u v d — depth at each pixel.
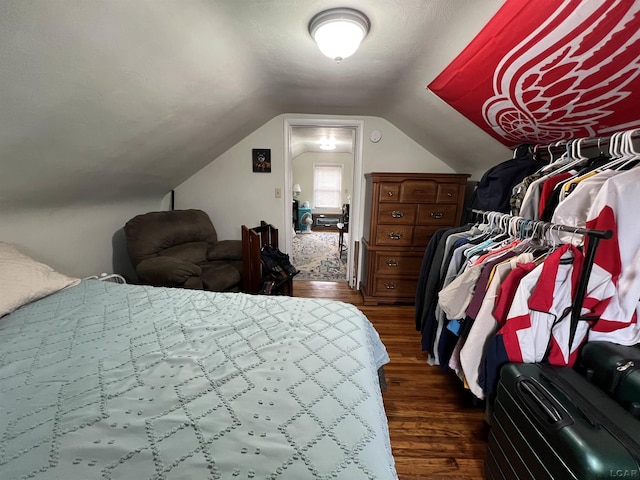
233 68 1.67
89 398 0.73
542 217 1.27
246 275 2.54
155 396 0.74
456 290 1.37
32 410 0.69
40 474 0.54
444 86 1.72
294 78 1.99
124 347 0.97
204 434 0.63
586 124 1.37
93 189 2.06
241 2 1.14
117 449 0.59
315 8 1.19
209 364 0.88
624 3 0.81
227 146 3.08
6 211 1.69
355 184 3.35
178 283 2.06
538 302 1.04
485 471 1.25
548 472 0.87
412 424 1.52
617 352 0.97
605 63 1.01
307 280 3.83
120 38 1.07
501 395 1.12
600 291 1.01
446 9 1.16
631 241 0.95
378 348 1.39
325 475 0.55
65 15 0.88
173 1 1.04
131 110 1.52
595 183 1.04
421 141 3.06
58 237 2.05
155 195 3.01
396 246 2.87
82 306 1.28
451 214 2.76
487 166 2.54
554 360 1.08
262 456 0.58
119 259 2.61
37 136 1.29
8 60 0.91
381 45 1.49
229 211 3.36
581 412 0.86
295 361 0.90
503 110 1.60
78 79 1.13
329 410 0.71
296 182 8.08
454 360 1.43
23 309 1.24
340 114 3.09
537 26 1.01
